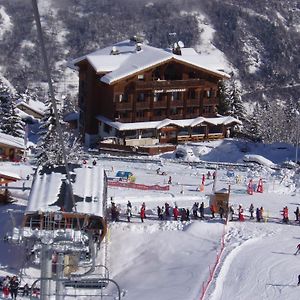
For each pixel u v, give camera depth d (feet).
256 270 140.56
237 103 359.05
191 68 311.88
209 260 146.61
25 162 250.37
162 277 141.18
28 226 147.02
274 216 177.37
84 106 315.78
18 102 410.11
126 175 215.31
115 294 134.41
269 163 260.01
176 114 311.68
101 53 324.60
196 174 228.22
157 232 164.76
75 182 164.76
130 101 300.81
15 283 129.59
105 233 152.35
